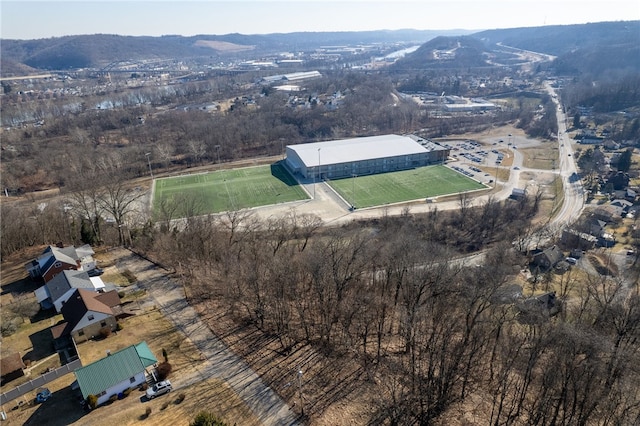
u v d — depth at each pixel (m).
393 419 59.72
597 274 118.19
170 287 98.31
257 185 192.62
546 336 64.75
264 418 62.41
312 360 74.19
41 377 68.88
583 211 163.75
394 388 64.88
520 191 174.75
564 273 119.81
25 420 62.12
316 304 89.19
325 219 155.38
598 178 192.88
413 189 184.62
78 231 127.06
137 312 88.44
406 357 74.00
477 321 71.38
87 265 104.12
